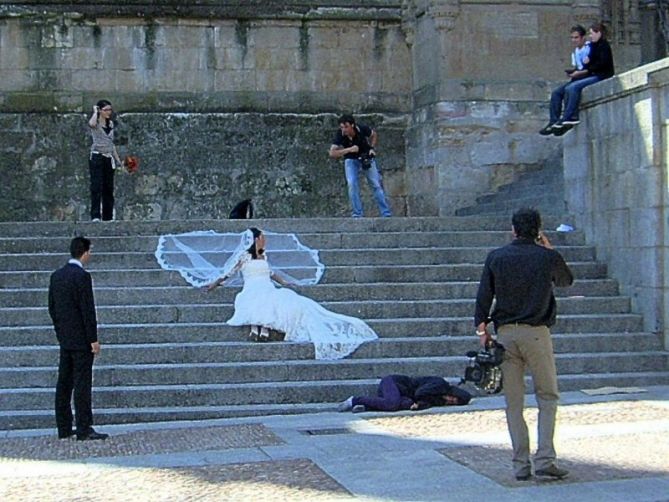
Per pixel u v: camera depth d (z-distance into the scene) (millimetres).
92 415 12414
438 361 14375
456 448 10602
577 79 17766
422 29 23156
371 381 14047
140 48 23297
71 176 22984
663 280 15453
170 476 9672
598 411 12523
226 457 10461
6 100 22922
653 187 15547
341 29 23812
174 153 23219
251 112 23484
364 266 16344
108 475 9805
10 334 14562
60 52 23109
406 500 8680
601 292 16422
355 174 19547
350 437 11328
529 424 11844
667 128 15422
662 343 15422
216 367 14023
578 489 8914
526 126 22328
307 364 14164
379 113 23797
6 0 22984
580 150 17641
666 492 8781
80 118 23078
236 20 23516
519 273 9180
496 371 9242
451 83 22203
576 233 17516
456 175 22156
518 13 22453
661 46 24281
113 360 14203
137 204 23031
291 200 23484
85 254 12039
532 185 20609
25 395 13375
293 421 12562
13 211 22828
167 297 15461
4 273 15703
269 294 14742
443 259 16750
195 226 17094
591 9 22625
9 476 9875
